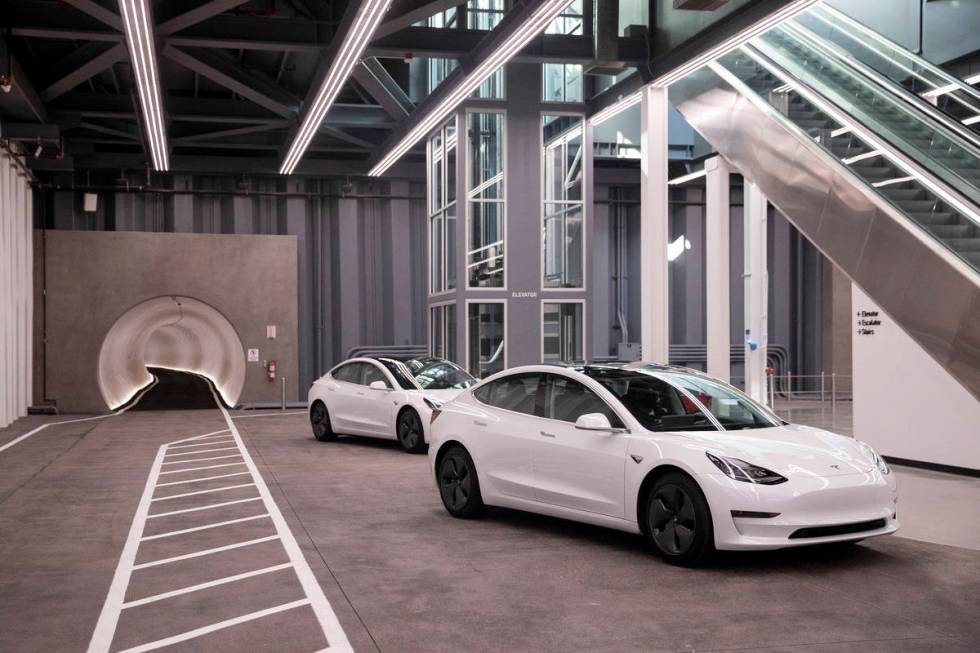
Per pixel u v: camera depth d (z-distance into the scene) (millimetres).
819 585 6535
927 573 6871
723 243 19000
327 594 6398
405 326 31828
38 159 26391
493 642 5301
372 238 31766
